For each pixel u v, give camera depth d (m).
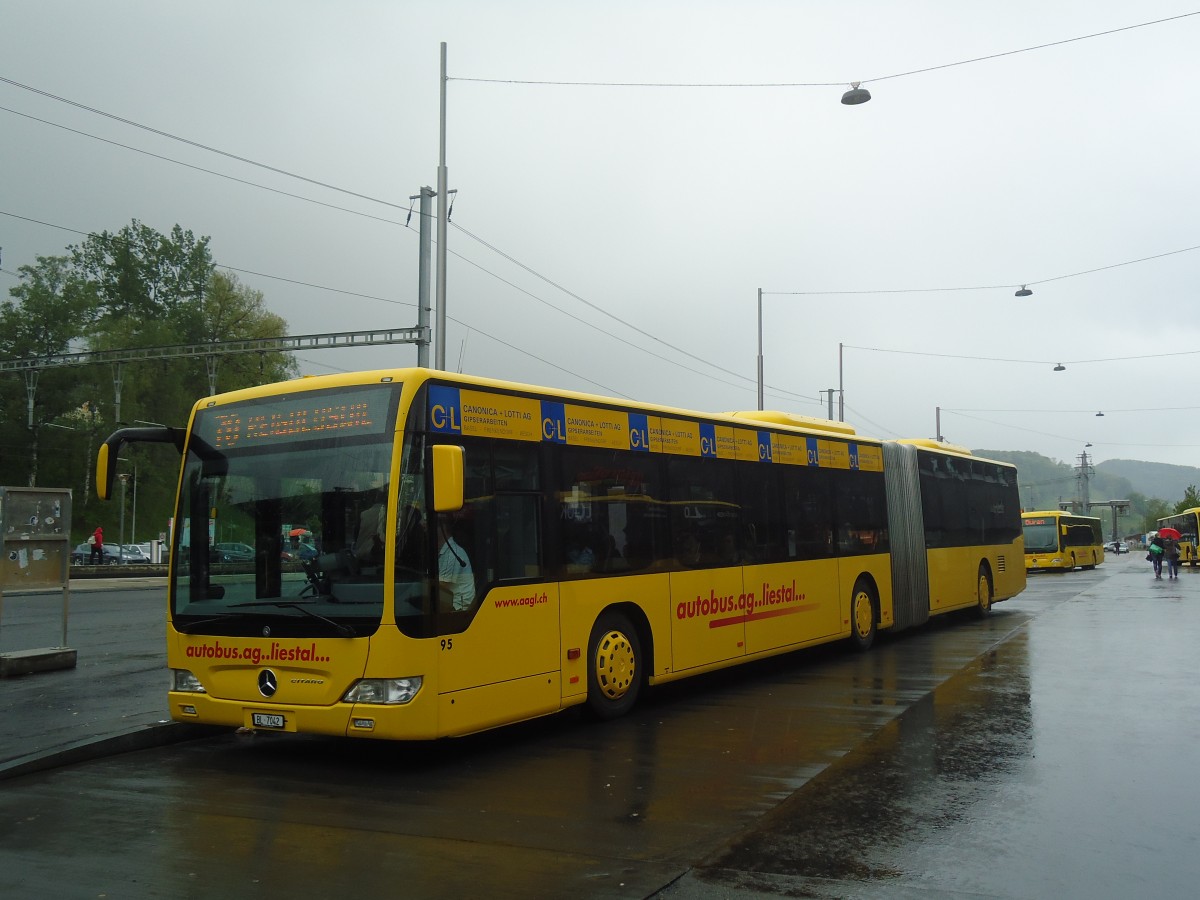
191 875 5.48
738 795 7.01
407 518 7.77
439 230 20.58
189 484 8.70
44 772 8.01
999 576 21.73
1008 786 7.17
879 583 15.91
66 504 12.57
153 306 76.94
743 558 12.27
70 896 5.18
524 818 6.54
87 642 15.41
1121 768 7.69
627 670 10.14
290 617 7.89
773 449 13.34
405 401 7.96
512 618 8.61
